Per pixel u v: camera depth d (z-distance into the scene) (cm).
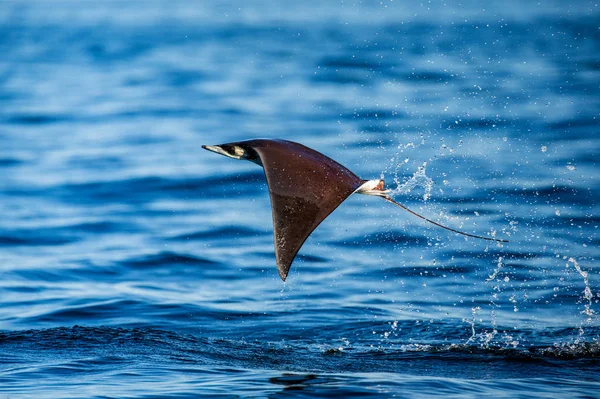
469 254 3284
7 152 5625
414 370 1952
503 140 5172
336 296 2858
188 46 11875
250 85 8231
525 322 2522
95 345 2156
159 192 4528
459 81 7606
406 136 5381
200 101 7469
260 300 2822
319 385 1788
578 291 2844
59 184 4728
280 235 1644
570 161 4597
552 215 3697
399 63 8912
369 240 3531
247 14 17125
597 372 1936
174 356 2067
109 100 7800
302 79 8362
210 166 5053
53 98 7981
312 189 1727
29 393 1717
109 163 5238
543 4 16938
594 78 7506
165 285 3030
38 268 3222
